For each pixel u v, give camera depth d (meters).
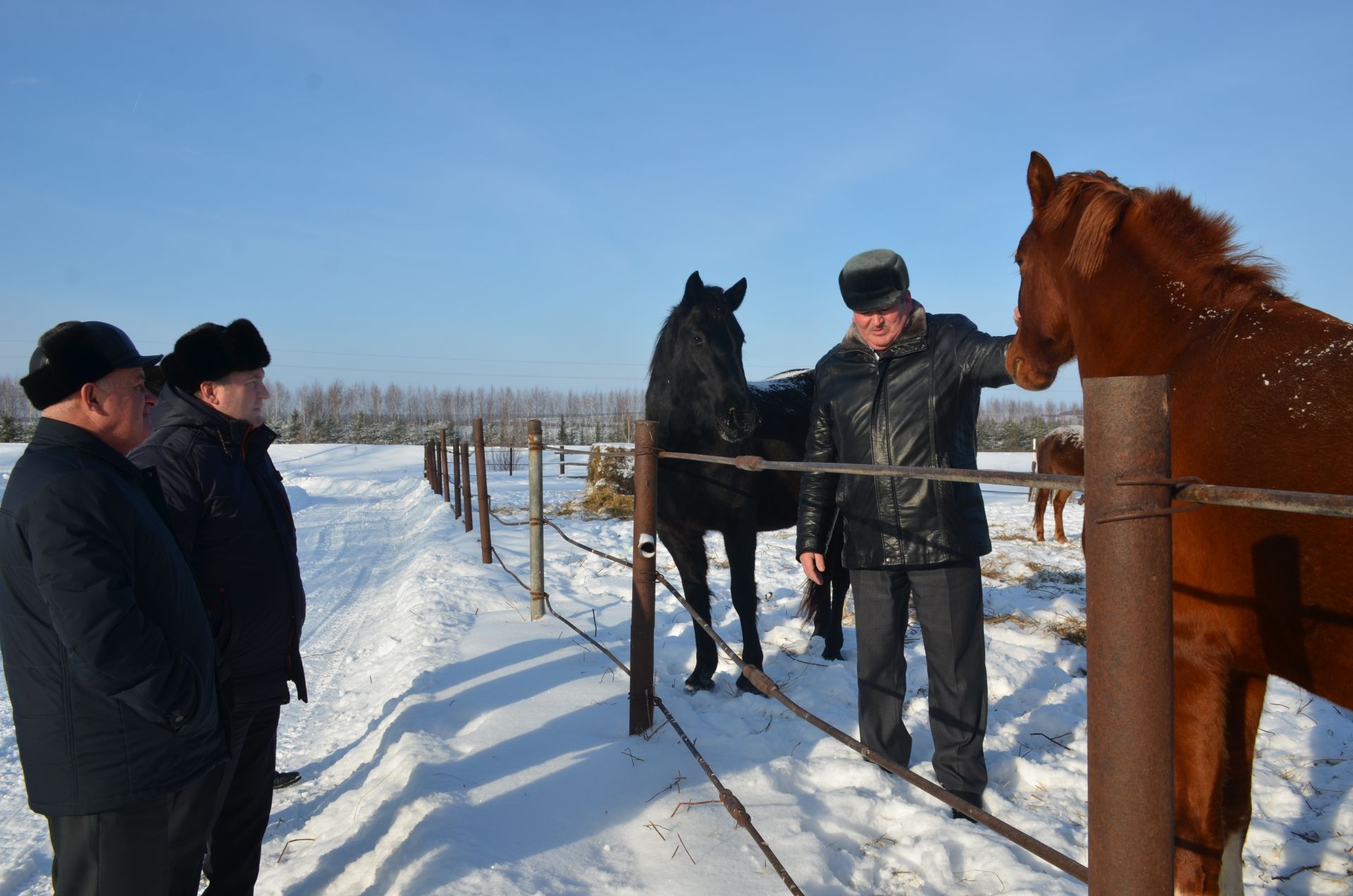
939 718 2.72
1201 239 1.96
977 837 2.47
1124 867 1.08
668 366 4.08
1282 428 1.59
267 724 2.28
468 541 9.21
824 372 2.92
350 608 6.75
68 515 1.51
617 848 2.44
